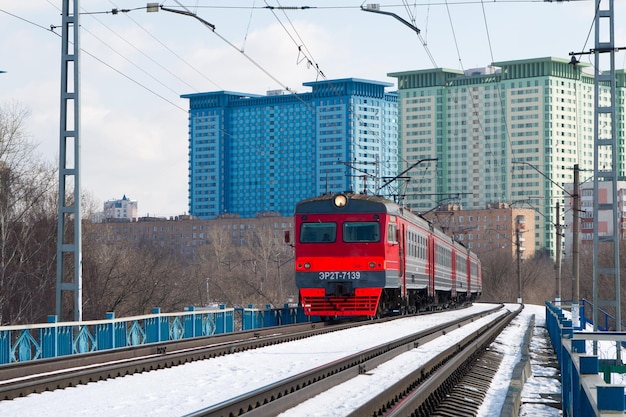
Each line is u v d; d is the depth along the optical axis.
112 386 12.81
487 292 111.12
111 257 55.12
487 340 21.97
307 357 18.05
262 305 82.12
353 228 27.97
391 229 28.44
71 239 49.75
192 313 22.97
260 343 20.73
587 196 159.38
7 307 42.97
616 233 23.28
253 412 9.25
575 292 40.84
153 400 11.34
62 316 21.61
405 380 12.09
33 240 46.16
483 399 12.49
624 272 74.62
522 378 13.22
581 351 8.81
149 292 56.38
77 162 21.67
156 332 20.83
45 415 10.01
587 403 5.97
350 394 12.16
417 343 20.89
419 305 37.72
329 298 27.94
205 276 89.69
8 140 47.59
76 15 21.84
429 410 10.50
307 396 11.59
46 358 15.23
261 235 112.88
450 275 44.75
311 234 28.22
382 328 27.88
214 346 18.98
